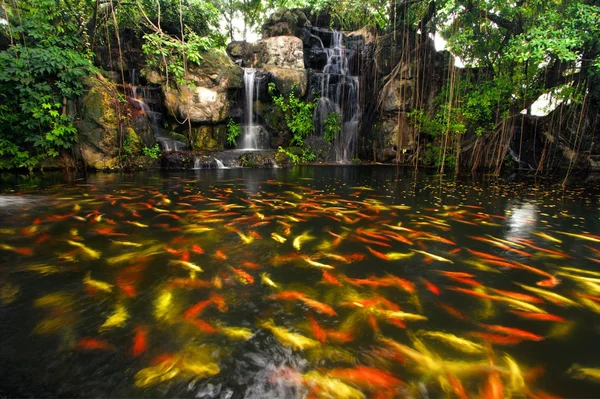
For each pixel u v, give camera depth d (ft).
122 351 4.23
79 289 5.82
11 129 20.72
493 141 28.73
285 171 25.68
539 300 5.82
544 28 21.03
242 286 6.08
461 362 4.18
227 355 4.22
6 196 13.62
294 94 34.73
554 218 11.58
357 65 39.17
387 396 3.61
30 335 4.51
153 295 5.67
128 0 25.79
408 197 15.28
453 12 26.13
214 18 37.76
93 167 22.93
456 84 29.53
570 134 29.53
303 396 3.59
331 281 6.37
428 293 5.99
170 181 18.84
